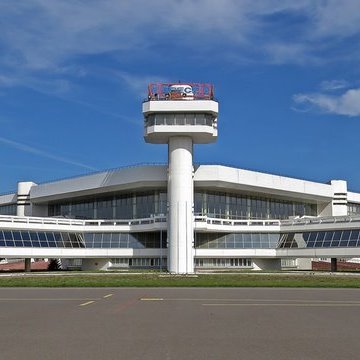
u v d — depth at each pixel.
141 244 80.25
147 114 74.06
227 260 81.75
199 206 86.81
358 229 73.50
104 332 16.39
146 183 82.88
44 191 97.12
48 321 19.12
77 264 88.69
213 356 12.63
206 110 72.88
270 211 95.81
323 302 27.17
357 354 12.95
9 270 82.25
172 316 20.72
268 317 20.41
